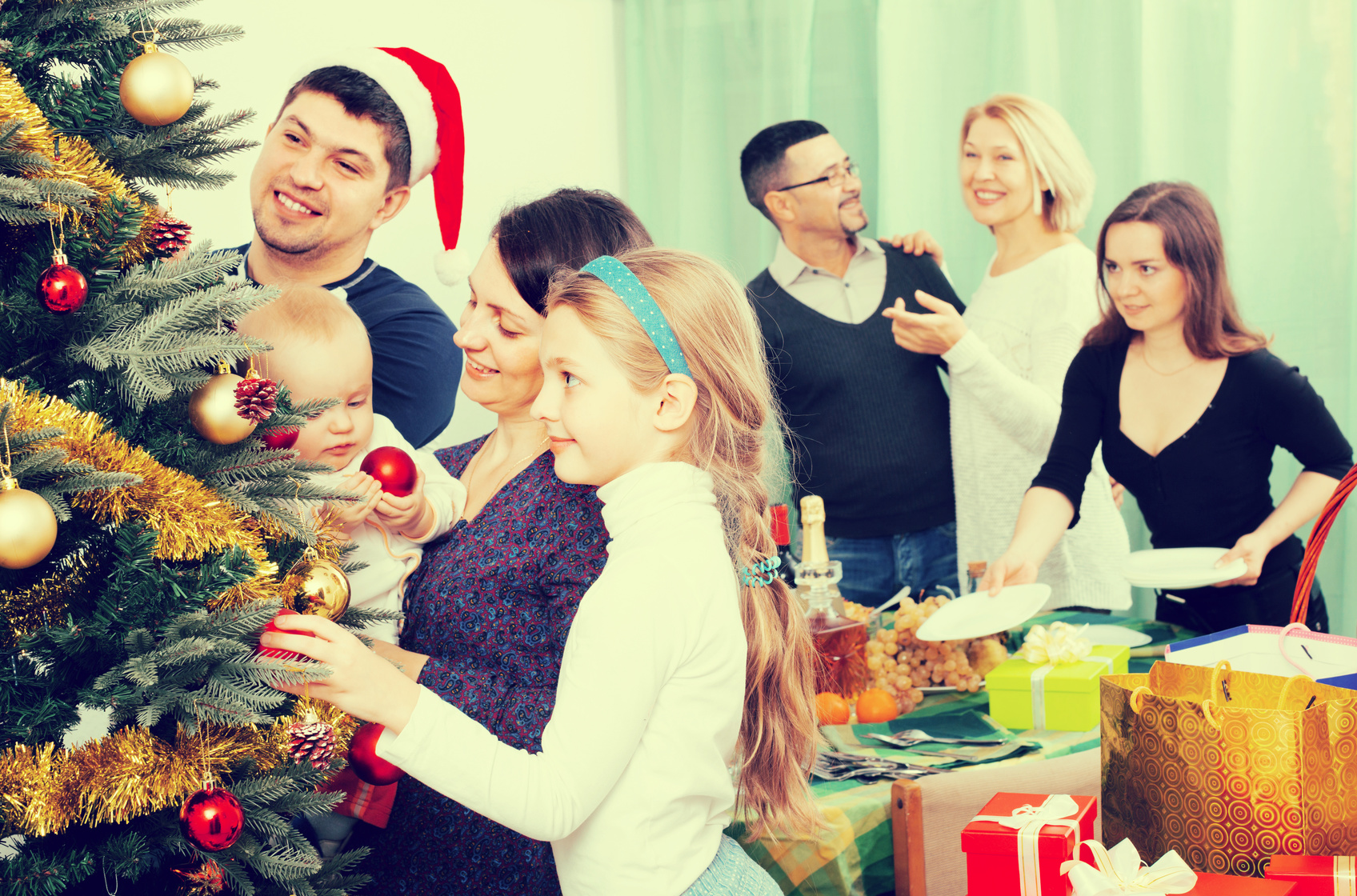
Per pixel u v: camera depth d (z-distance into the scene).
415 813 1.07
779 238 2.54
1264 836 0.90
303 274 1.90
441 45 2.56
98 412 0.85
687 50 2.77
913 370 2.40
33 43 0.82
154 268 0.82
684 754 0.85
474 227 2.64
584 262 1.18
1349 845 0.92
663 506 0.91
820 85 2.64
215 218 2.22
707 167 2.79
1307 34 2.15
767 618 1.01
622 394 0.92
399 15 2.48
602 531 1.04
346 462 1.27
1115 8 2.30
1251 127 2.20
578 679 0.83
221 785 0.80
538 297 1.19
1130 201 1.99
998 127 2.28
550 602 1.04
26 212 0.72
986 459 2.33
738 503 0.98
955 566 2.42
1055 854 0.90
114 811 0.74
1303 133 2.17
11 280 0.80
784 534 1.34
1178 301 1.96
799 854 1.17
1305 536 2.19
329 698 0.80
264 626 0.79
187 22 0.92
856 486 2.42
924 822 1.16
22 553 0.68
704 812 0.89
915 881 1.16
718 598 0.88
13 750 0.74
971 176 2.34
